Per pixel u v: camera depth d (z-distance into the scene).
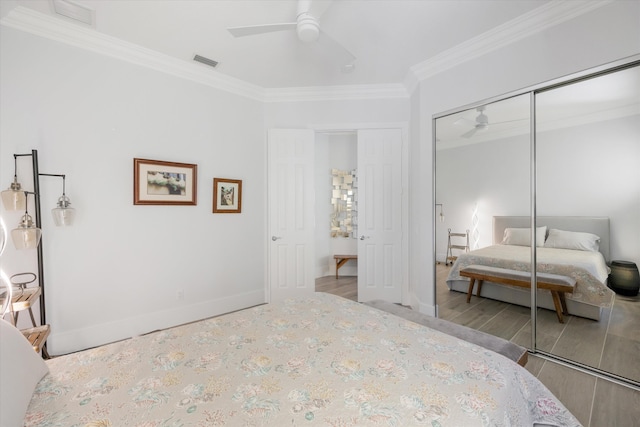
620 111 1.92
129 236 2.70
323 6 1.79
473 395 0.91
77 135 2.43
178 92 3.00
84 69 2.45
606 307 2.02
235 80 3.38
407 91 3.52
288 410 0.85
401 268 3.59
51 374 1.04
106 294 2.58
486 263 2.61
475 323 2.67
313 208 3.71
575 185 2.11
